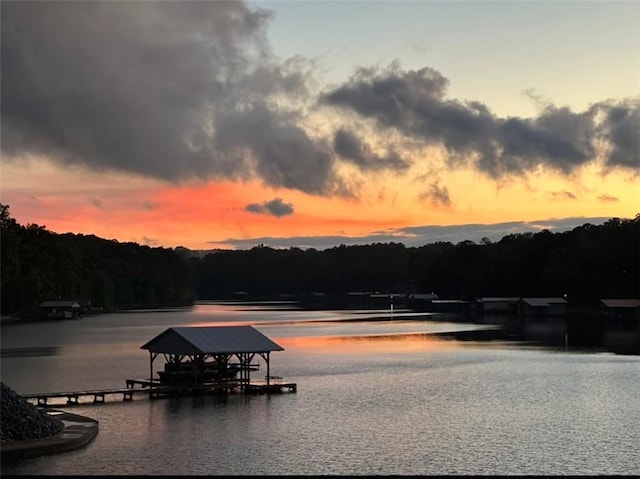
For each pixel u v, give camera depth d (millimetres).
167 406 54844
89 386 65000
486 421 49000
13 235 192000
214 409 53594
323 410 53094
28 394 59281
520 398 57875
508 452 40969
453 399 57562
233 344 62188
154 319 186625
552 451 41188
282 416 50906
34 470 37000
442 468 37812
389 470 37438
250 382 63969
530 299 194500
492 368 77125
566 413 51594
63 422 45938
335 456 40188
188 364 63781
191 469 37531
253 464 38500
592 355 89812
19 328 152875
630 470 37469
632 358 86188
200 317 195750
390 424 48125
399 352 95250
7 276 186125
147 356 91625
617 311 170250
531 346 102688
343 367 78938
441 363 82125
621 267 194375
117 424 48250
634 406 54250
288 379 69312
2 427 40594
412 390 62281
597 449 41594
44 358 89500
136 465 38125
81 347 105062
